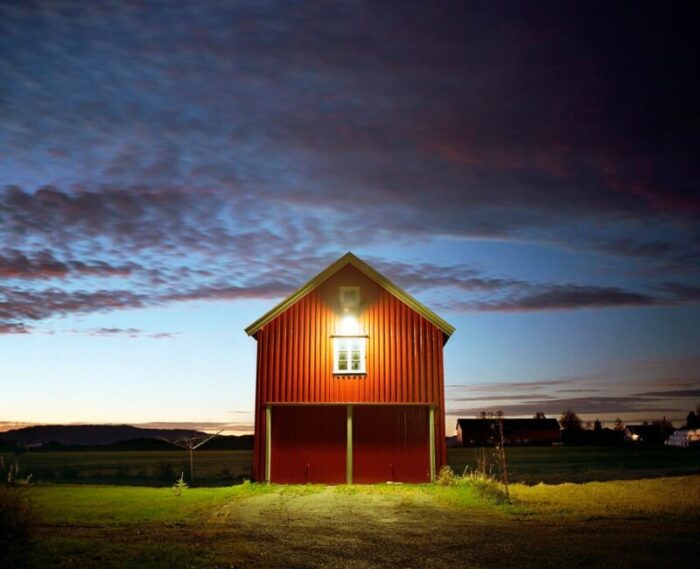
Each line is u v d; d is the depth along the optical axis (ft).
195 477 122.72
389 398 94.99
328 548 46.62
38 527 54.60
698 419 347.77
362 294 98.17
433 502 70.90
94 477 121.70
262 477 92.79
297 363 95.66
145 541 48.65
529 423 342.44
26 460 202.90
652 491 78.28
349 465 92.94
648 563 41.91
